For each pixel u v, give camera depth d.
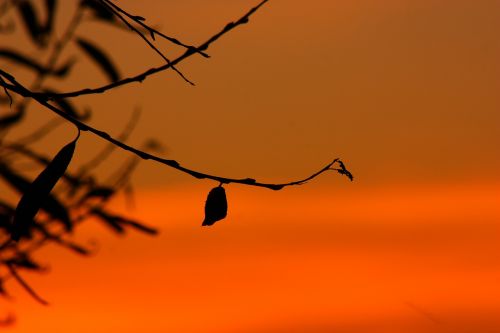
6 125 6.48
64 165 3.60
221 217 3.67
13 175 6.38
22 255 6.61
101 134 3.58
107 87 3.82
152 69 3.82
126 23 3.83
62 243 6.77
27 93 3.67
